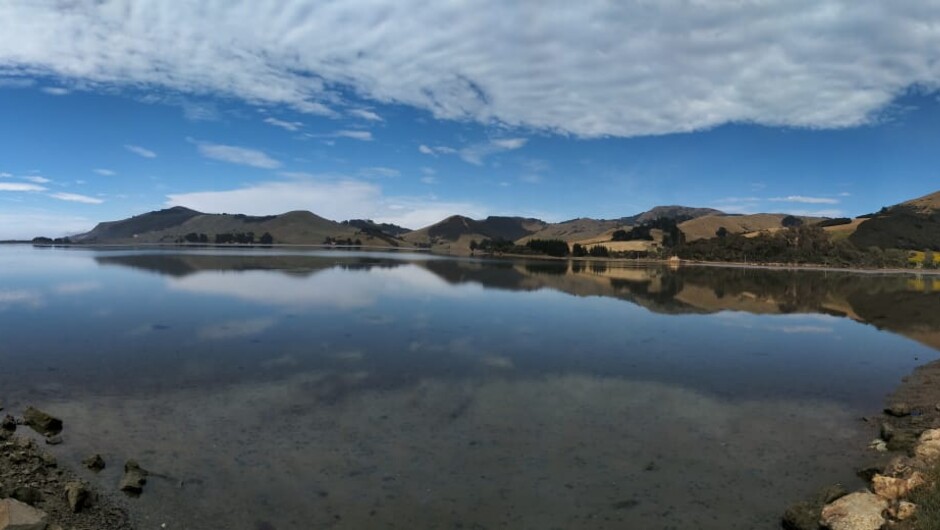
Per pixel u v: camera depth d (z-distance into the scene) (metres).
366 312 37.62
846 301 57.19
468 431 15.34
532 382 20.61
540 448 14.27
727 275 106.62
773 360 25.69
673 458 13.82
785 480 12.67
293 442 14.21
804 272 128.00
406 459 13.38
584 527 10.60
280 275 68.94
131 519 10.30
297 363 22.45
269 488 11.72
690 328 34.84
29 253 136.00
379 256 164.25
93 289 48.56
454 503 11.36
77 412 16.08
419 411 16.92
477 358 24.23
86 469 12.16
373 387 19.38
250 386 19.08
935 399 19.36
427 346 26.53
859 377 22.72
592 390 19.78
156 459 12.91
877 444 14.68
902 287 79.81
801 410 18.03
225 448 13.71
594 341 29.02
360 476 12.41
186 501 11.05
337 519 10.62
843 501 10.48
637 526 10.69
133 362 22.06
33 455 12.38
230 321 32.38
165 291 47.59
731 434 15.62
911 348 29.86
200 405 16.97
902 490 10.80
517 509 11.19
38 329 29.00
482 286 61.44
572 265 136.25
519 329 32.25
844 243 179.75
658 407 17.98
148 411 16.30
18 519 8.80
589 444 14.61
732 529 10.62
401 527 10.44
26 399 17.20
